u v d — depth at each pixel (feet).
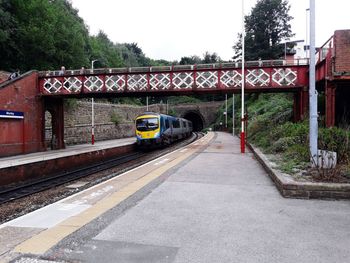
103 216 19.04
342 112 60.54
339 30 47.11
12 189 40.83
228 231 16.30
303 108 69.67
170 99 325.01
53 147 92.68
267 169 34.53
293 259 12.94
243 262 12.69
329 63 48.70
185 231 16.33
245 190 26.13
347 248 14.02
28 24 118.11
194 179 31.30
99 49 249.96
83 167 64.39
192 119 306.55
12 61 120.78
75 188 41.37
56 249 14.11
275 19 193.88
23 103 80.12
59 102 94.79
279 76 71.31
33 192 39.24
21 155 74.43
